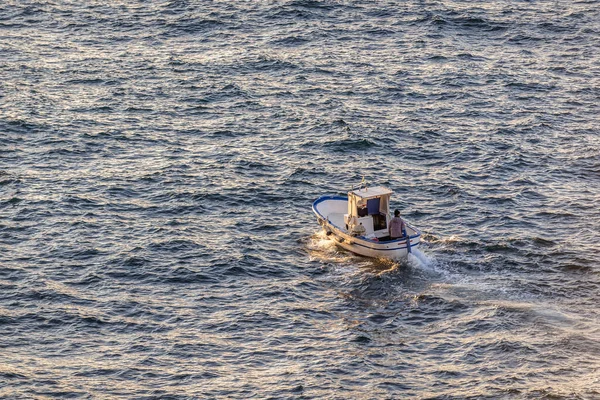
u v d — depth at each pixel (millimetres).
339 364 163750
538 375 158750
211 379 159250
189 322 178250
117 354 167000
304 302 186250
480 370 161250
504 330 173500
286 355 167125
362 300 186875
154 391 155625
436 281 193375
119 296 187500
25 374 159625
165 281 194000
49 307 182500
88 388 156250
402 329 175750
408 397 153750
